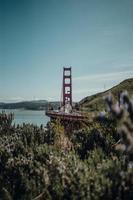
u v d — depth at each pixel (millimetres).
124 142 6844
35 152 22719
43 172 18375
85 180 14703
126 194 12250
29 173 19781
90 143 26797
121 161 15094
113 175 13602
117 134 25812
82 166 17141
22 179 18641
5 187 18891
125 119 6848
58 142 30453
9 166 20578
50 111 91125
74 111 79312
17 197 18484
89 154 23641
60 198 16297
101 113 7254
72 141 29375
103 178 13938
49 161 19234
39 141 30703
